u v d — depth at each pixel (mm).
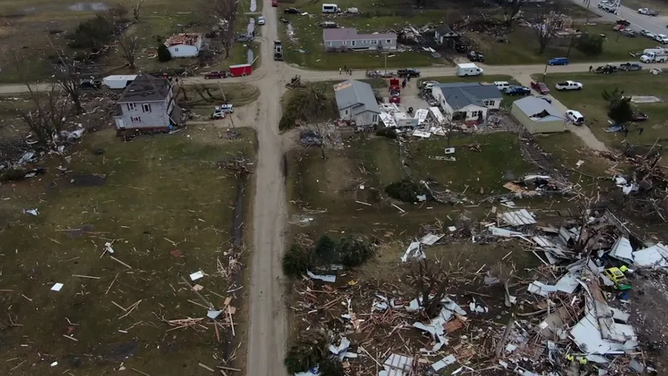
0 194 43219
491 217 41250
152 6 96000
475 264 36469
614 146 51156
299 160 48938
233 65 70625
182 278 35375
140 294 34000
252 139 52344
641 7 98812
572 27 85938
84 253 37156
